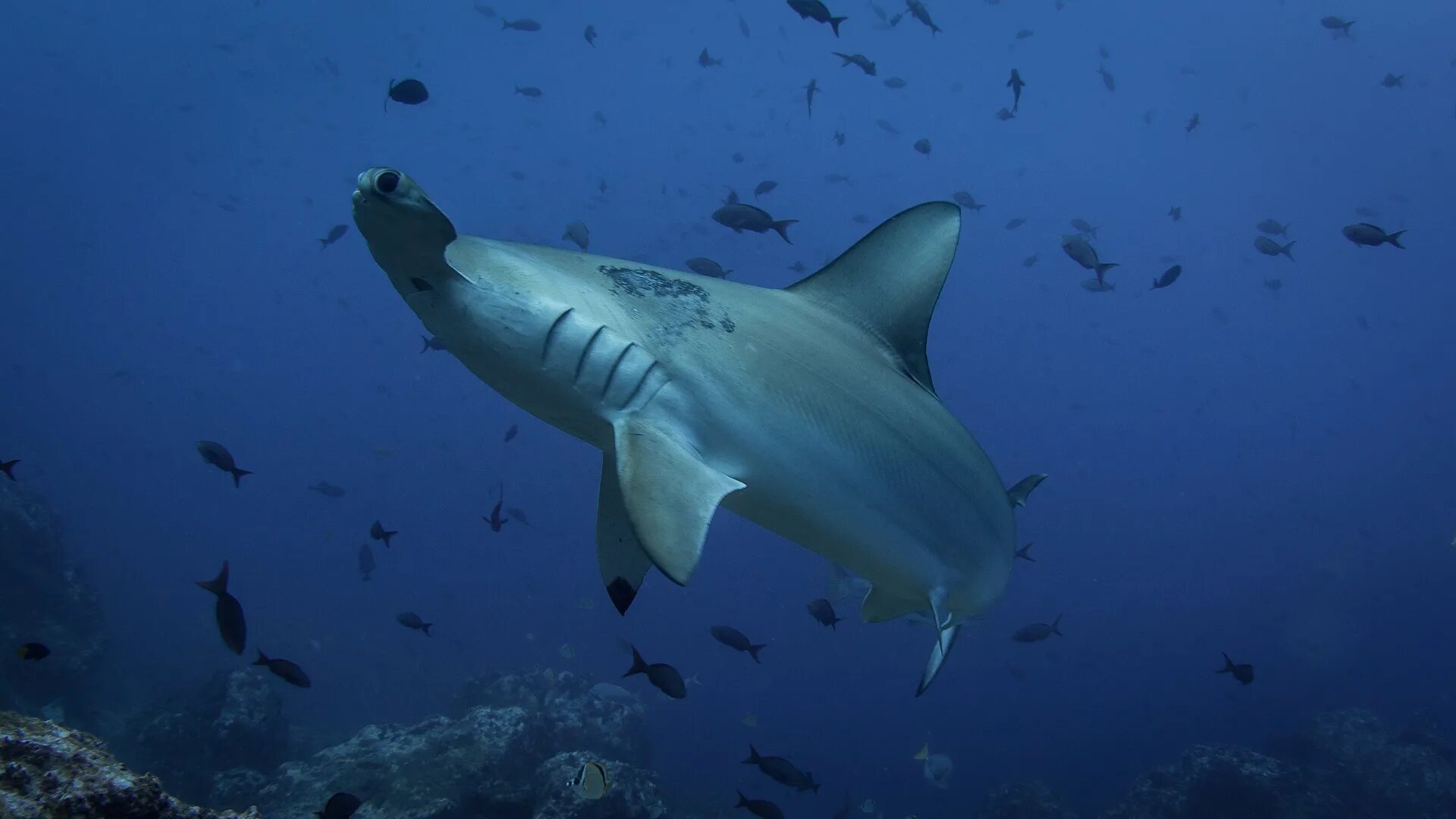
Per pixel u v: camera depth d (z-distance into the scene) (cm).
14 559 1445
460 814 931
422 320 265
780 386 312
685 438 282
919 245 362
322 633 3058
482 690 1584
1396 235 976
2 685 1278
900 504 351
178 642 2531
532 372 267
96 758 238
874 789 2377
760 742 2642
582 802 882
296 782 1002
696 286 315
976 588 426
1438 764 1658
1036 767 2783
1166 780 1466
